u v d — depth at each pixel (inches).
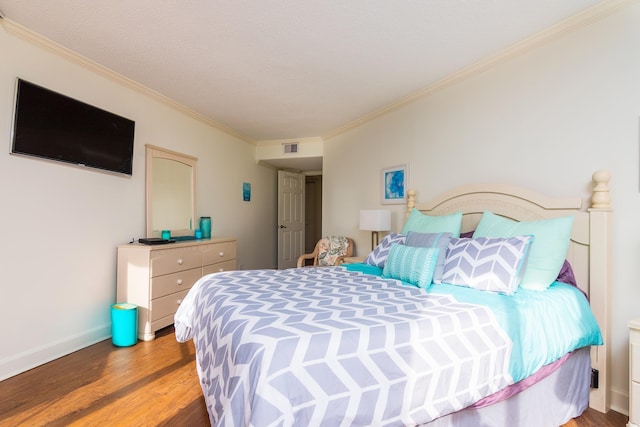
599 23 79.1
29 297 92.3
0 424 66.9
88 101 108.3
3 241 86.3
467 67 109.7
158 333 122.1
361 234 169.9
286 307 58.7
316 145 204.8
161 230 140.0
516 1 76.4
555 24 85.2
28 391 79.9
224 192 186.2
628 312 74.3
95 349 106.0
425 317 53.5
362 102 143.7
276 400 37.8
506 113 100.3
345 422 41.4
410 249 86.7
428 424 49.4
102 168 112.1
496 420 58.1
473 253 79.2
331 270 103.5
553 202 86.0
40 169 94.7
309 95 136.0
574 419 72.0
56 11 81.2
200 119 164.2
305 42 95.0
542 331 62.7
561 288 74.5
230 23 85.7
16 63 88.3
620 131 75.9
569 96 85.0
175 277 126.5
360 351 44.7
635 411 60.4
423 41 94.0
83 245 107.8
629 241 74.4
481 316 57.1
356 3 77.2
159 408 73.3
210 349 58.1
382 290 74.7
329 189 196.4
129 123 122.0
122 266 117.0
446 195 117.0
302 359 41.3
